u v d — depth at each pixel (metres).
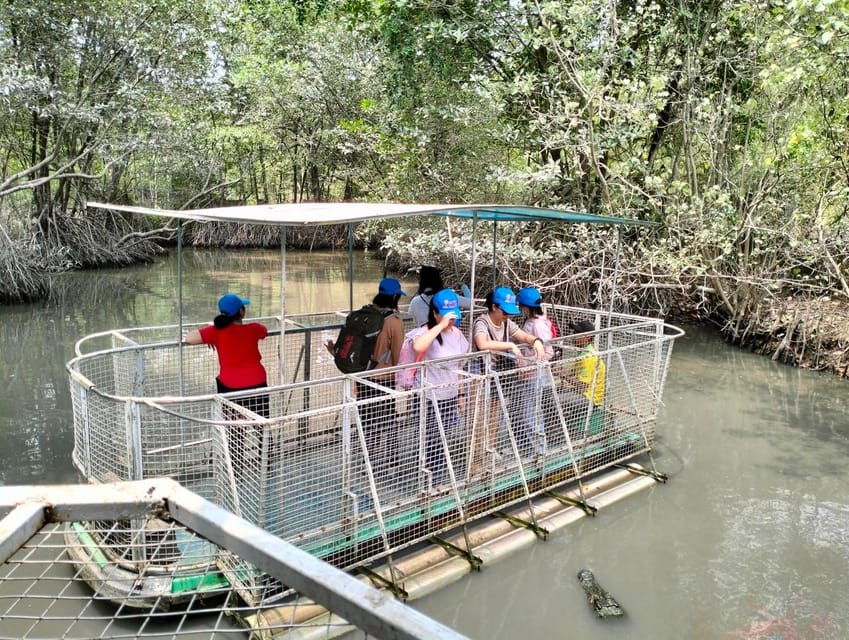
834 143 9.98
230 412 4.07
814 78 9.27
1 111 14.36
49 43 14.90
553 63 11.70
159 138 16.22
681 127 11.96
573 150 10.94
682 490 5.94
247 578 3.62
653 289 11.95
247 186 32.50
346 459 4.15
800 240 10.15
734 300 11.98
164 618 3.67
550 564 4.71
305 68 19.17
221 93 17.83
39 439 6.66
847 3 7.46
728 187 11.10
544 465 5.38
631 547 4.96
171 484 1.25
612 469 6.18
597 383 5.81
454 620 4.09
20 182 15.86
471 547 4.75
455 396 4.82
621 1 11.58
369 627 0.94
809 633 4.02
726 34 10.43
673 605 4.29
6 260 14.62
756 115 10.99
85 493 1.21
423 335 4.77
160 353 5.89
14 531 1.11
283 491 4.02
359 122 16.52
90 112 14.57
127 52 16.41
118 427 4.30
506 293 5.30
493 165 13.10
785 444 7.10
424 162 13.13
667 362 6.48
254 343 4.93
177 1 16.11
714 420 7.82
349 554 4.29
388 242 13.15
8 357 10.05
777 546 5.03
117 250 22.12
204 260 25.08
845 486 6.09
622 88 10.40
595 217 5.75
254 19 18.88
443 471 4.84
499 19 11.84
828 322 10.34
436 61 12.18
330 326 6.02
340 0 14.35
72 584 3.95
